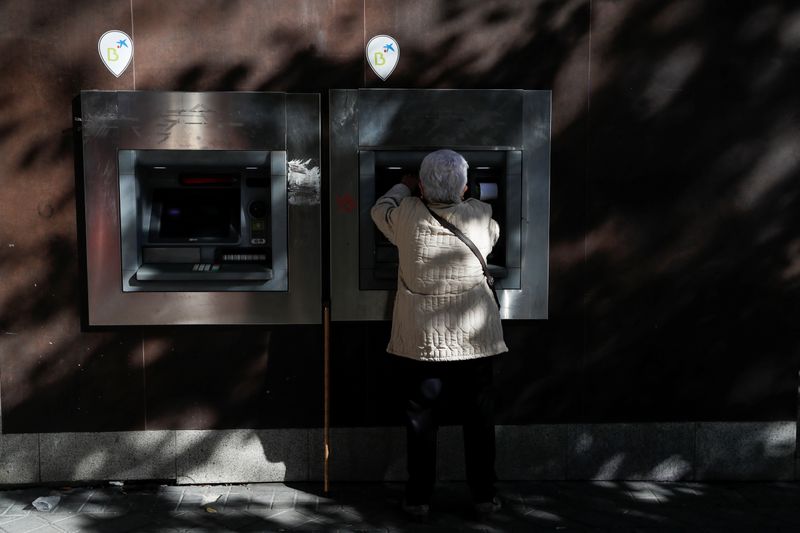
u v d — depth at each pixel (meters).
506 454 4.68
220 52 4.39
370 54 4.42
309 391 4.59
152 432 4.57
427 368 4.03
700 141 4.57
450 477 4.68
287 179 4.43
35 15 4.33
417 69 4.44
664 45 4.50
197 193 4.55
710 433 4.71
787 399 4.73
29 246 4.46
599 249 4.60
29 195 4.43
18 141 4.40
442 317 3.95
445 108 4.41
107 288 4.44
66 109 4.39
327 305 4.38
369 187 4.43
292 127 4.39
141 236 4.48
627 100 4.52
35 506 4.25
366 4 4.39
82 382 4.54
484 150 4.46
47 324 4.50
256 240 4.49
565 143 4.53
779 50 4.53
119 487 4.57
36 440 4.55
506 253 4.51
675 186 4.59
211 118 4.37
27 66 4.36
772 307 4.68
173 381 4.55
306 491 4.54
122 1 4.34
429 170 3.95
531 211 4.50
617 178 4.56
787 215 4.63
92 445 4.57
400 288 4.07
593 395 4.68
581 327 4.63
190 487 4.60
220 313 4.49
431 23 4.42
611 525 4.13
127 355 4.53
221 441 4.60
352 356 4.56
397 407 4.61
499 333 4.07
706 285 4.65
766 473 4.74
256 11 4.38
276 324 4.52
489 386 4.13
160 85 4.40
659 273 4.63
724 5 4.49
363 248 4.46
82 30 4.35
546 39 4.46
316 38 4.40
